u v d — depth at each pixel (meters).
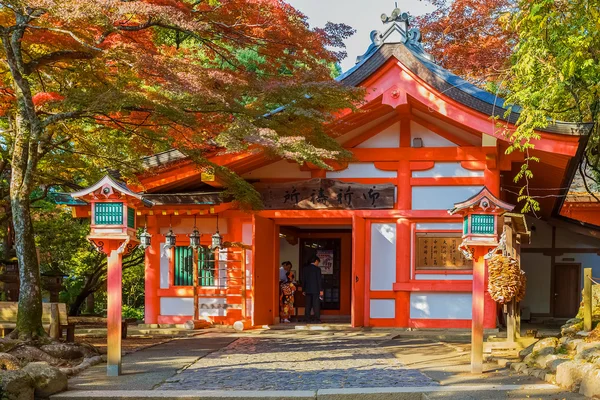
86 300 24.94
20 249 9.22
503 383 7.23
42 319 9.66
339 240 18.48
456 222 13.60
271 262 14.54
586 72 10.48
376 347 10.77
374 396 6.73
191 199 13.02
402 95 12.62
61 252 19.59
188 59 10.68
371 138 14.02
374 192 13.77
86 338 12.23
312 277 15.45
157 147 11.27
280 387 7.13
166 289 14.33
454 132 13.77
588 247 18.05
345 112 12.71
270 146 9.19
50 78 11.50
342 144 14.01
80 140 10.89
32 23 9.51
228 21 9.63
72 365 8.63
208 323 14.05
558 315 17.98
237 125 8.96
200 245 13.70
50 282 16.25
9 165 14.47
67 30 8.73
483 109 12.21
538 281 18.17
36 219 18.05
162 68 8.41
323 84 9.69
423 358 9.40
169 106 8.90
